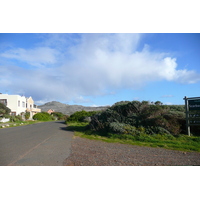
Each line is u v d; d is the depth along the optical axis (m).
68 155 6.13
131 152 6.69
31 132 13.98
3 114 30.38
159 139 9.09
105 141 9.15
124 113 12.91
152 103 13.02
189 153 6.58
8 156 6.05
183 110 11.84
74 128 16.38
